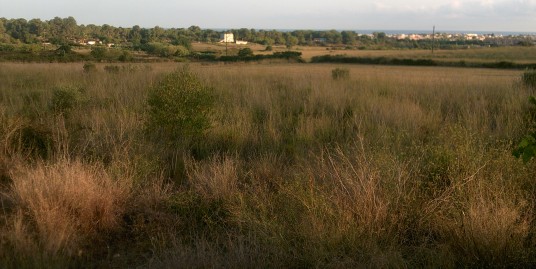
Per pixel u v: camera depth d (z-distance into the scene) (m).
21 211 4.11
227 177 5.09
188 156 6.63
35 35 102.00
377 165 4.73
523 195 4.43
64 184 4.41
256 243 3.82
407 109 9.46
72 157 5.88
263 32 161.12
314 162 5.81
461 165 4.79
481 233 3.74
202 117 7.49
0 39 82.88
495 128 7.88
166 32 124.06
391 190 4.36
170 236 4.08
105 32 115.44
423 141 7.29
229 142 7.39
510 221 3.83
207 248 3.88
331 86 13.86
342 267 3.51
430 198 4.43
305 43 165.38
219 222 4.48
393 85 15.09
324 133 8.06
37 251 3.62
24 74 17.84
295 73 24.30
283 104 10.97
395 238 3.94
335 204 4.23
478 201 4.18
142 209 4.60
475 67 55.88
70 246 3.83
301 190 4.37
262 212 4.27
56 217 4.02
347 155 5.75
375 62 65.19
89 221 4.21
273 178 5.46
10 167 5.55
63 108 9.33
